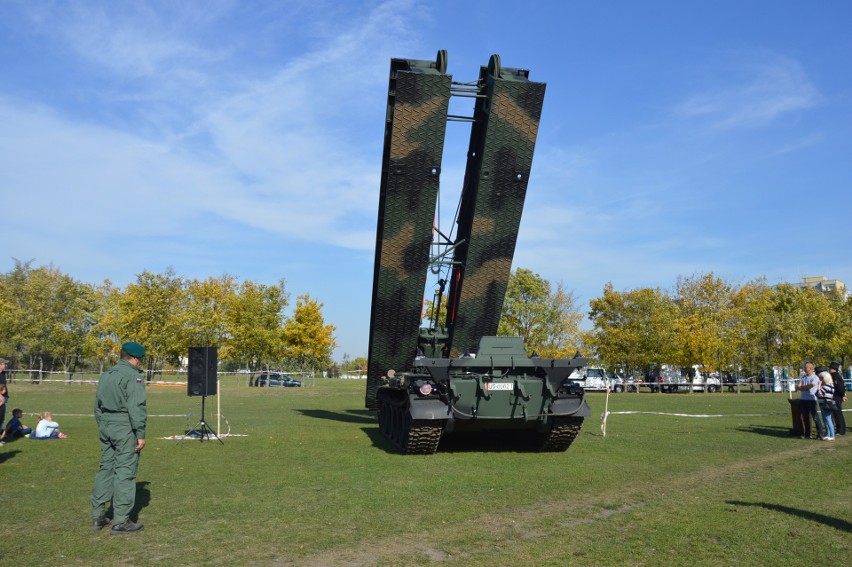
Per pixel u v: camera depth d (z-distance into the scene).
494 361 12.51
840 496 8.87
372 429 17.72
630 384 52.66
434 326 16.31
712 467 11.44
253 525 7.30
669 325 50.88
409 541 6.70
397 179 13.74
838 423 16.86
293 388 46.97
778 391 54.41
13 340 47.28
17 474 10.61
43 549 6.37
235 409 25.92
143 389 7.30
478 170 14.16
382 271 14.73
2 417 14.66
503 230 14.73
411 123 13.30
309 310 52.19
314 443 14.66
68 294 50.72
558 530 7.10
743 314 54.59
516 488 9.41
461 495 8.92
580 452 13.38
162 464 11.61
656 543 6.50
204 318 49.12
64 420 20.08
